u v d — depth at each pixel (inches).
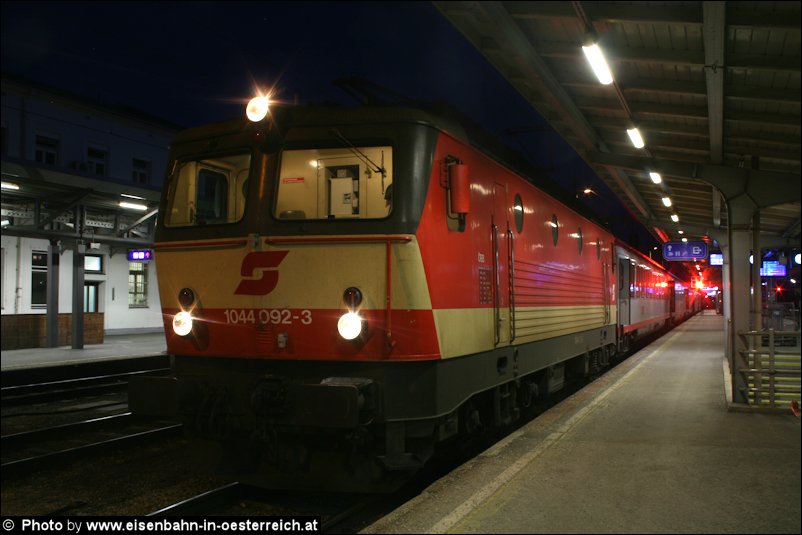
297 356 229.8
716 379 477.1
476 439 333.7
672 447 269.6
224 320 241.4
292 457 235.8
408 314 220.7
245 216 239.1
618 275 647.1
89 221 810.8
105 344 893.2
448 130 243.4
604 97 366.3
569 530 179.3
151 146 1215.6
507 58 322.3
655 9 253.9
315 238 227.1
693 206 700.0
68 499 273.9
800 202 376.2
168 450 357.1
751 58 277.6
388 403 221.9
